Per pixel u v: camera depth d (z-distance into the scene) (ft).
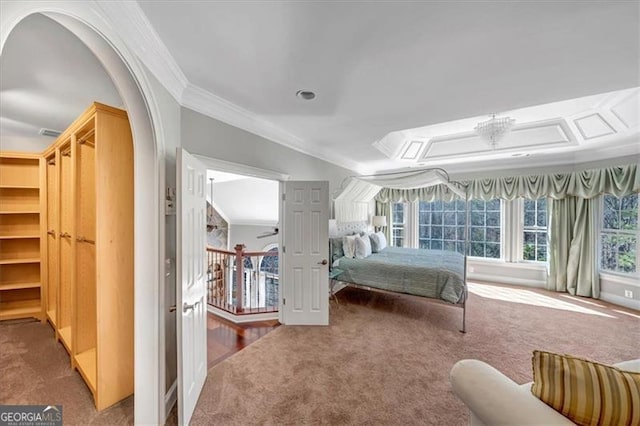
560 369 3.53
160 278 5.86
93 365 7.18
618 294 13.83
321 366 8.19
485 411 3.60
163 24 4.87
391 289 12.59
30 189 11.52
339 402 6.64
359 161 17.76
